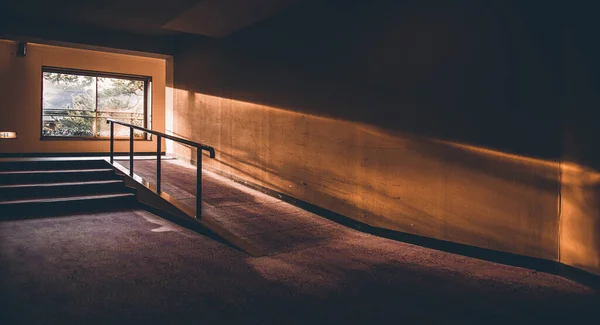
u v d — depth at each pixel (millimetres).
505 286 3352
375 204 4953
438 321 2715
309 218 5504
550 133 3598
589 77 3357
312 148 5738
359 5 5000
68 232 4836
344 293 3186
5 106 8844
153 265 3762
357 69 5070
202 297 3066
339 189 5375
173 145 9078
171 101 9156
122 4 6332
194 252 4184
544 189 3662
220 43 7531
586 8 3348
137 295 3074
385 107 4797
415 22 4441
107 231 4926
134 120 10406
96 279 3381
